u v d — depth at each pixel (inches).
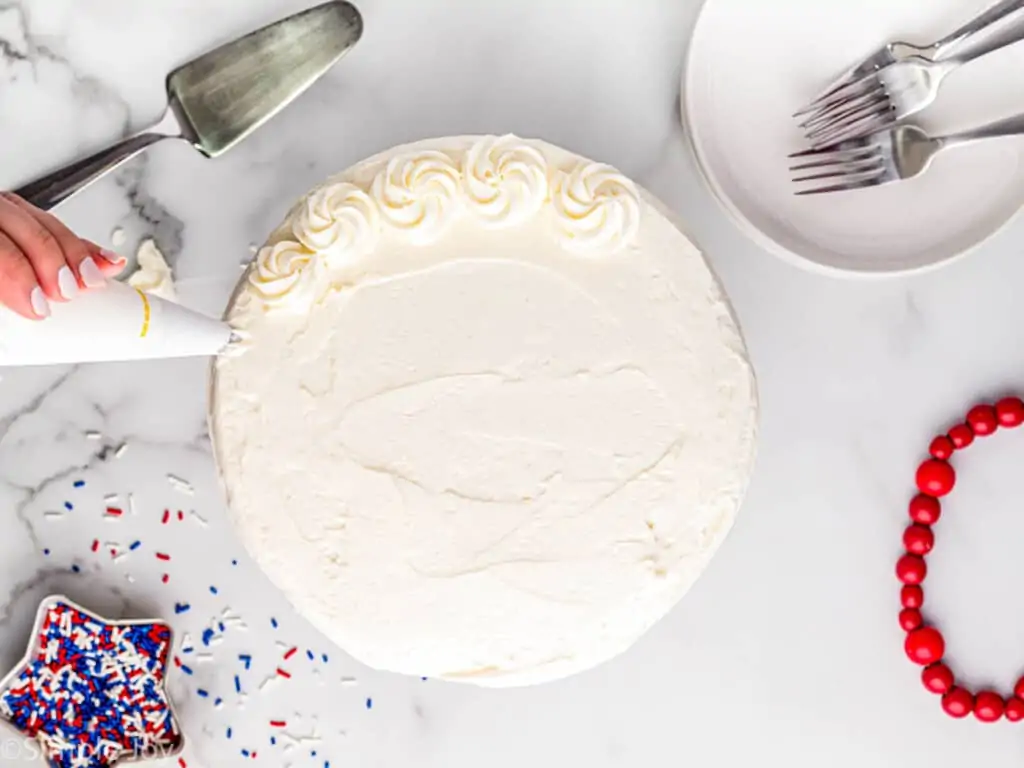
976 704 26.4
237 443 22.5
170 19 25.7
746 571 26.6
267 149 25.9
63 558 26.3
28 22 25.7
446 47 25.9
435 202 22.4
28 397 26.2
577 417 22.6
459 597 22.5
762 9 24.6
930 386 26.5
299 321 22.5
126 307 20.2
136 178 25.8
